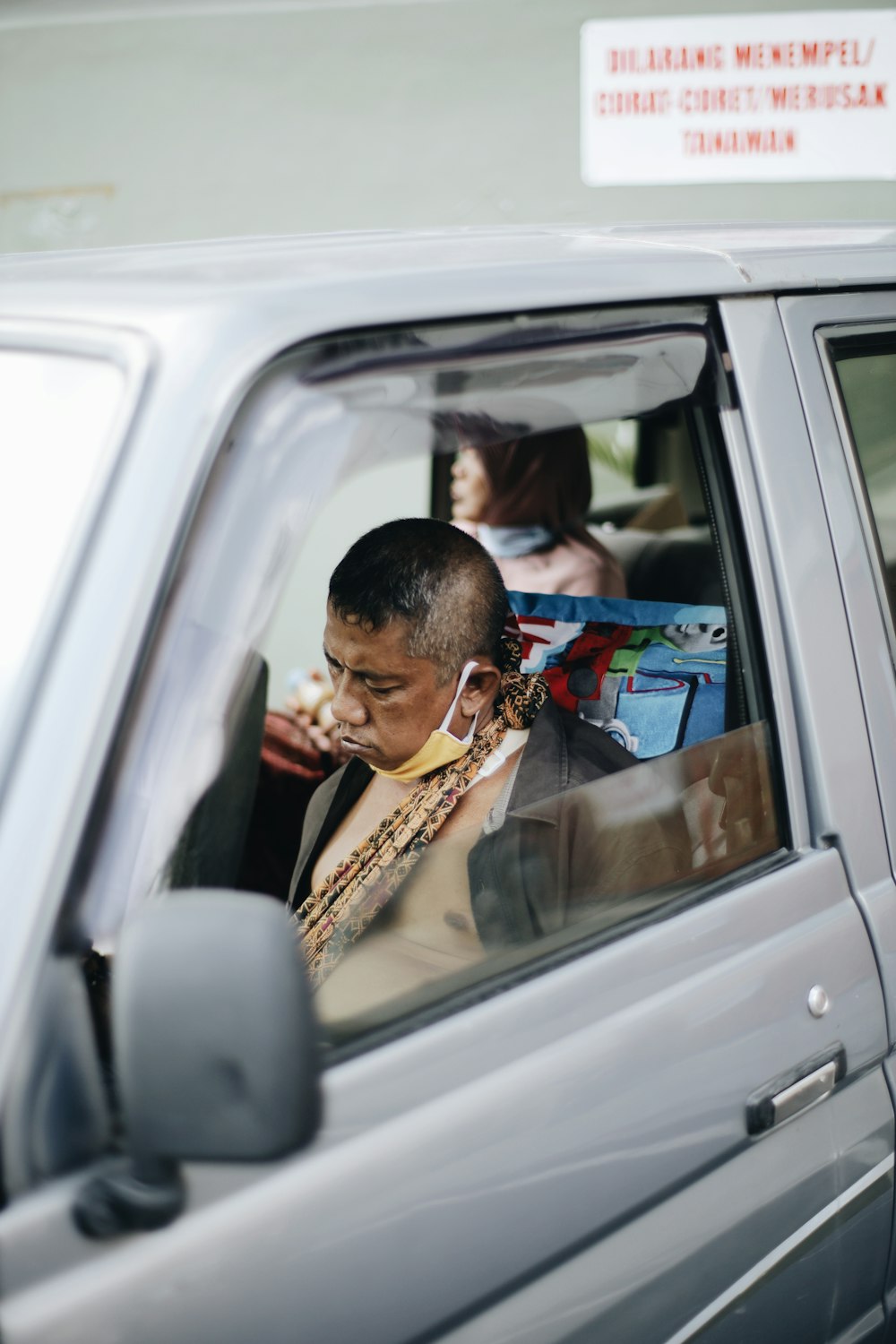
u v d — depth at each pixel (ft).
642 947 3.77
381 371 3.47
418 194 16.05
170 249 4.59
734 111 15.64
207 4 15.62
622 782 4.41
